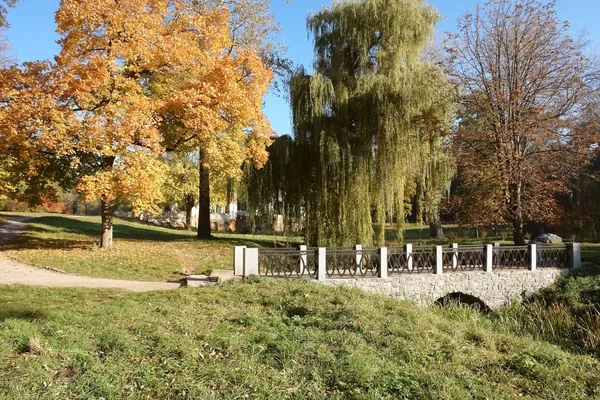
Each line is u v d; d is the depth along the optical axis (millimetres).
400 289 12922
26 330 6168
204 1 22062
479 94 18297
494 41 18422
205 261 16797
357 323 7590
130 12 15039
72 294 10016
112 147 14820
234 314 8227
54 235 21844
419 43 18484
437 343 7062
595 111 21500
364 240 16984
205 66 16578
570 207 27375
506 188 17922
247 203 19672
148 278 13211
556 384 5695
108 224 18078
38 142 14039
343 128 17812
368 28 18141
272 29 24078
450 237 31438
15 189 17562
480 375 5883
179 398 4602
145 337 6363
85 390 4609
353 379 5254
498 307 14273
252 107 16625
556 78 17906
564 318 11867
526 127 17188
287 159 18234
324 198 17344
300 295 9891
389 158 17172
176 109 16234
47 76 14867
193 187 29078
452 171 19609
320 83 17469
